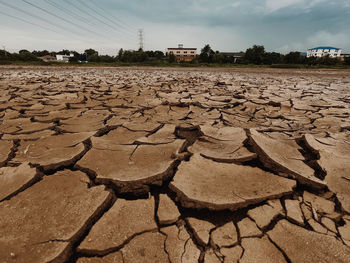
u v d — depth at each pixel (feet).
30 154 4.91
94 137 5.95
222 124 7.47
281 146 5.28
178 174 4.08
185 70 40.42
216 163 4.50
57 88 15.12
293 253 2.59
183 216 3.22
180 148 5.32
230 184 3.78
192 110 9.55
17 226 2.86
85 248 2.63
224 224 3.04
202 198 3.41
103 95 12.75
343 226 2.97
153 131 6.64
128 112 9.01
